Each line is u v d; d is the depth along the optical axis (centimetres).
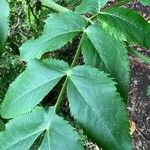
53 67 26
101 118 23
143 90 79
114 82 24
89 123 23
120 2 31
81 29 28
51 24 29
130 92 80
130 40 27
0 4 30
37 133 24
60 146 23
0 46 29
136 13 28
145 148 75
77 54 27
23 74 26
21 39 68
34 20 62
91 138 23
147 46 27
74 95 24
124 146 23
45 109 25
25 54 28
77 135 23
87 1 30
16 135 24
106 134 23
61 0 69
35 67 26
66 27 28
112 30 27
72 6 69
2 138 24
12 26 67
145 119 77
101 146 23
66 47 74
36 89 26
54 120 24
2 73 68
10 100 26
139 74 80
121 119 23
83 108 24
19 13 66
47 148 23
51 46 28
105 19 28
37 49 28
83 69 25
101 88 24
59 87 54
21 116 25
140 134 76
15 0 64
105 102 24
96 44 27
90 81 25
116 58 26
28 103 25
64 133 24
